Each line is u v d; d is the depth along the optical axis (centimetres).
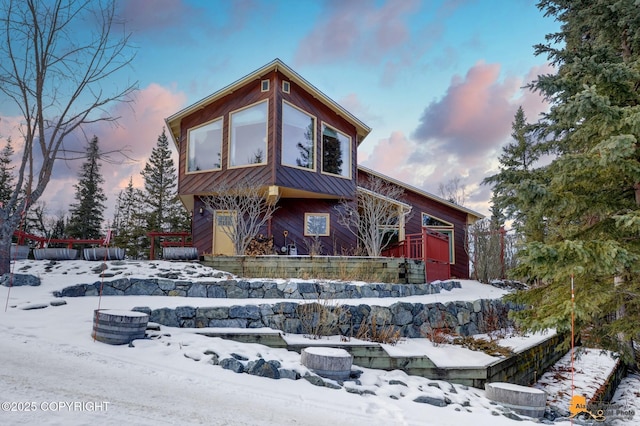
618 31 1007
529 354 852
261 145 1279
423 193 1781
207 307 712
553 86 696
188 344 593
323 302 773
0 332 581
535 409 558
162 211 3572
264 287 841
